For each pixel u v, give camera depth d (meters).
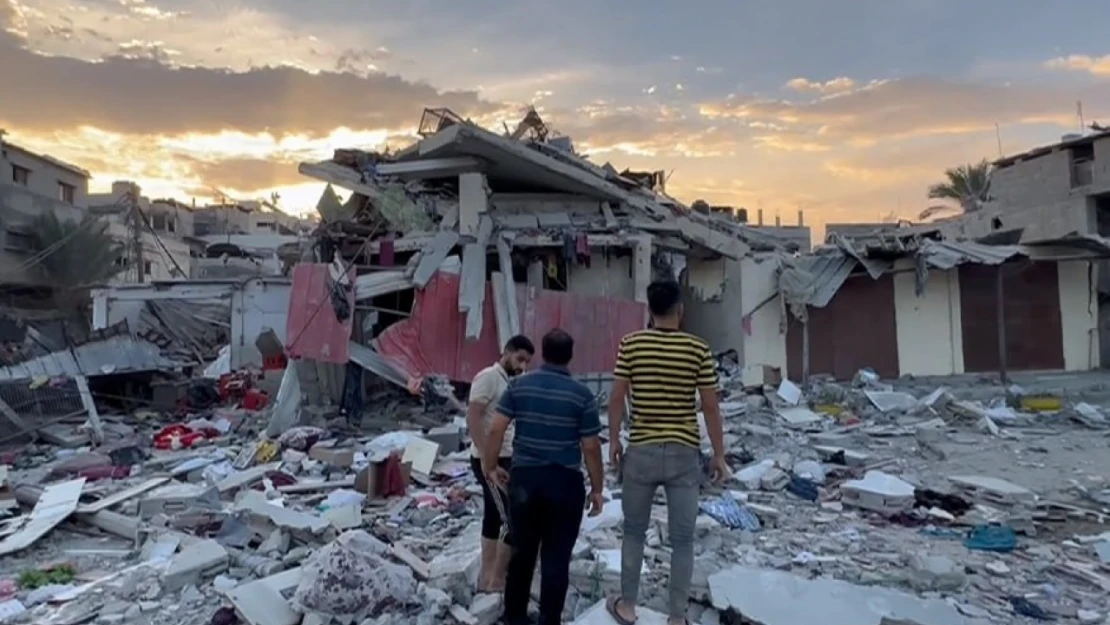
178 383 15.84
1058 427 12.14
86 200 35.09
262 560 5.69
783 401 14.30
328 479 8.87
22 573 5.96
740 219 26.06
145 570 5.71
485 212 15.73
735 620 4.60
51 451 11.47
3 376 12.92
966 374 17.64
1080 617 4.67
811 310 17.39
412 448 9.30
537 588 4.77
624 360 4.14
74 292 28.89
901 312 17.61
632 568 4.22
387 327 13.84
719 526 6.50
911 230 22.81
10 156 29.17
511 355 4.92
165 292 21.53
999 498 7.51
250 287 20.70
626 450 4.14
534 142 17.66
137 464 10.19
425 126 17.56
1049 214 26.77
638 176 20.86
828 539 6.37
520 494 4.10
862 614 4.61
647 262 16.19
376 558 4.73
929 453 10.20
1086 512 7.14
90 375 14.35
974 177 39.09
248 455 10.16
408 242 15.68
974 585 5.27
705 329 19.16
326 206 18.19
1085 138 25.44
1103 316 19.23
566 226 16.73
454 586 4.80
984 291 17.94
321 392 13.20
